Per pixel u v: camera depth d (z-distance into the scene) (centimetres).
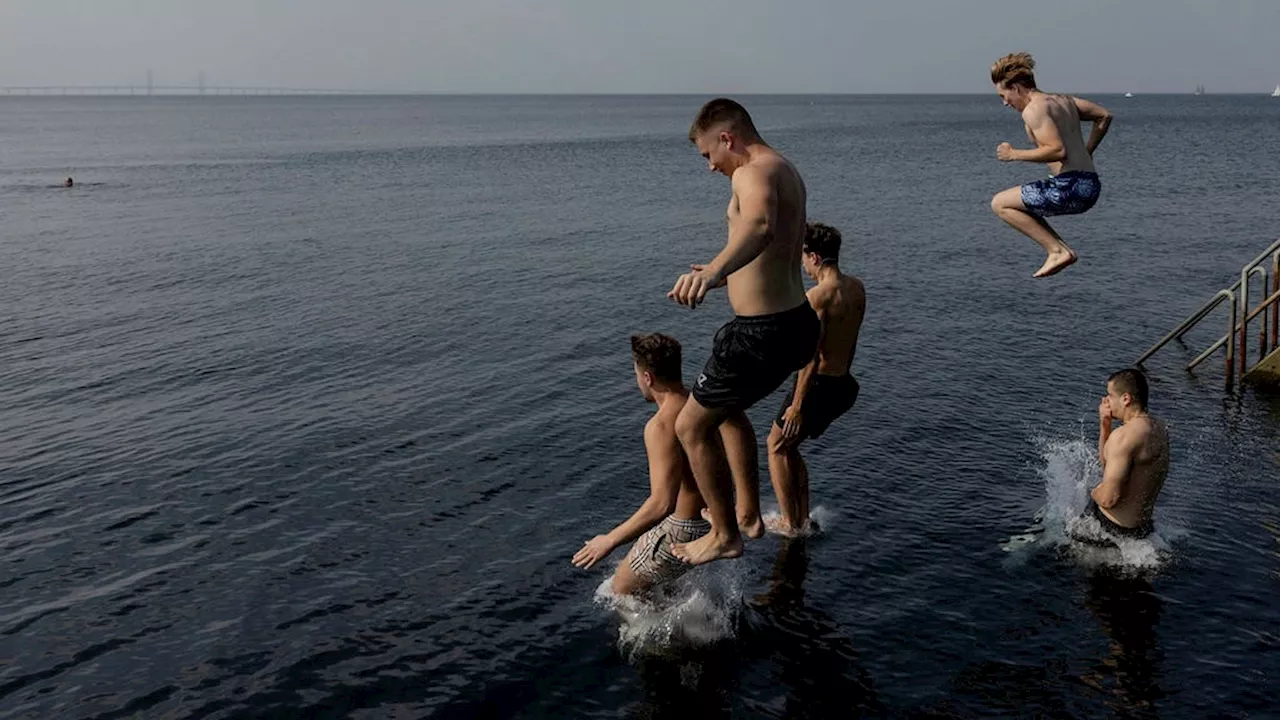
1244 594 737
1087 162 645
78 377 1388
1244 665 647
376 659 677
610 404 1217
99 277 2139
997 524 866
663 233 2795
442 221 3100
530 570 794
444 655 680
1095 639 685
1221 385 1301
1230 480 964
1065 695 624
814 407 800
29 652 690
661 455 651
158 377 1380
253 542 855
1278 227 2678
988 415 1166
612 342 1545
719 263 485
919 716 609
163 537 869
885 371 1357
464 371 1386
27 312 1803
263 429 1145
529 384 1312
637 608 731
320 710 623
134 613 741
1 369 1434
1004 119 13350
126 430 1156
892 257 2306
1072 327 1611
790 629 704
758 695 634
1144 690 626
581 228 2912
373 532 870
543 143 8031
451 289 1978
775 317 546
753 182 505
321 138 9206
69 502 948
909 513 890
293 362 1448
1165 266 2133
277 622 725
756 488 696
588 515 897
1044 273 659
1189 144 6712
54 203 3641
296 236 2762
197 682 653
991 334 1568
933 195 3694
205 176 4888
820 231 776
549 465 1017
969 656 669
